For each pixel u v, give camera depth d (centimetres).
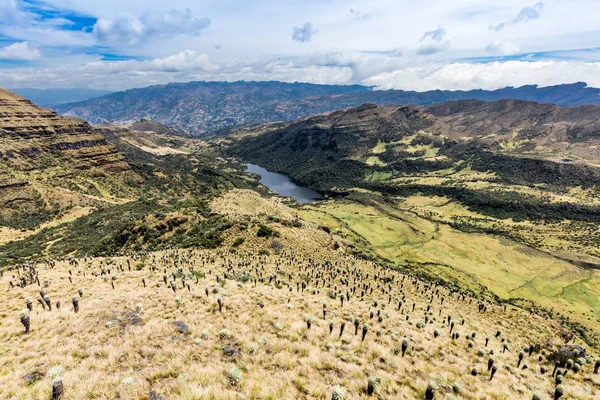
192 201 17162
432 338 2877
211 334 2119
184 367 1570
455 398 1603
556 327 5762
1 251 15538
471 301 7694
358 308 3594
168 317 2462
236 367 1563
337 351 2042
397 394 1538
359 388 1538
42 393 1321
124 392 1322
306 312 2955
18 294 3419
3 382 1449
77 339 2016
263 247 9369
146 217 13012
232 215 12519
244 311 2709
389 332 2788
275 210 18388
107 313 2475
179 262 6488
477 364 2341
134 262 6353
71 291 3588
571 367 2650
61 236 17475
